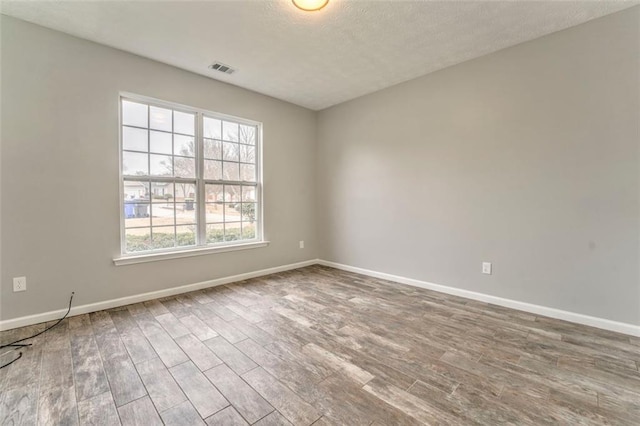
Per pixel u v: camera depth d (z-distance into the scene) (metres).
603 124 2.38
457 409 1.50
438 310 2.84
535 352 2.06
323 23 2.43
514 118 2.83
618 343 2.18
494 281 3.00
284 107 4.36
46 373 1.80
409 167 3.65
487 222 3.03
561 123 2.57
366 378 1.77
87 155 2.71
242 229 3.98
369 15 2.32
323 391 1.65
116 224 2.88
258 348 2.12
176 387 1.68
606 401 1.57
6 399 1.57
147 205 3.14
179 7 2.22
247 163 4.03
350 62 3.13
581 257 2.51
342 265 4.51
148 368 1.86
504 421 1.42
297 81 3.63
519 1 2.16
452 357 2.00
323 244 4.81
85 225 2.71
